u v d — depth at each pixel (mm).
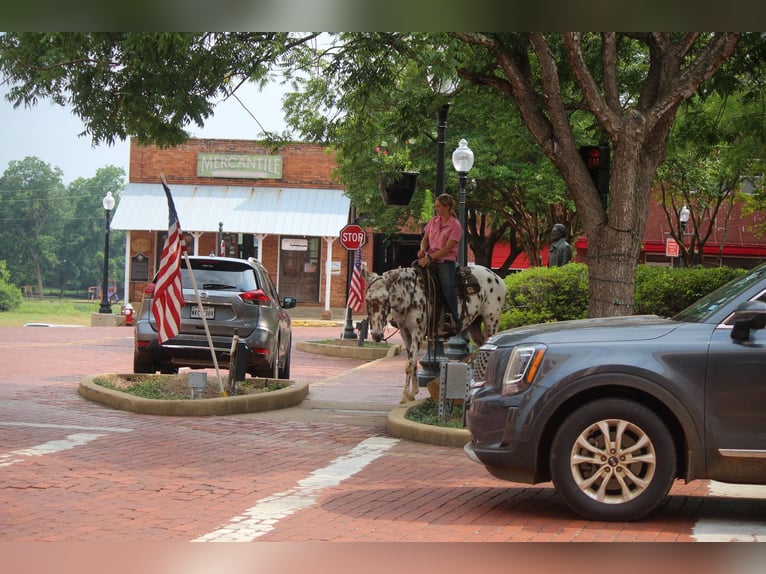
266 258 50500
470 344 20156
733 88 17375
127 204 49625
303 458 10695
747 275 8148
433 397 13273
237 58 15812
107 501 8180
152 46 15016
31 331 32625
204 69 15672
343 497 8648
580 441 7559
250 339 15461
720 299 7953
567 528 7438
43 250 113750
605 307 13516
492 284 14578
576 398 7723
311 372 21500
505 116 30016
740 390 7438
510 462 7688
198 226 48750
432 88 16844
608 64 13891
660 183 38656
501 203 38188
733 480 7484
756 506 8453
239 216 49062
